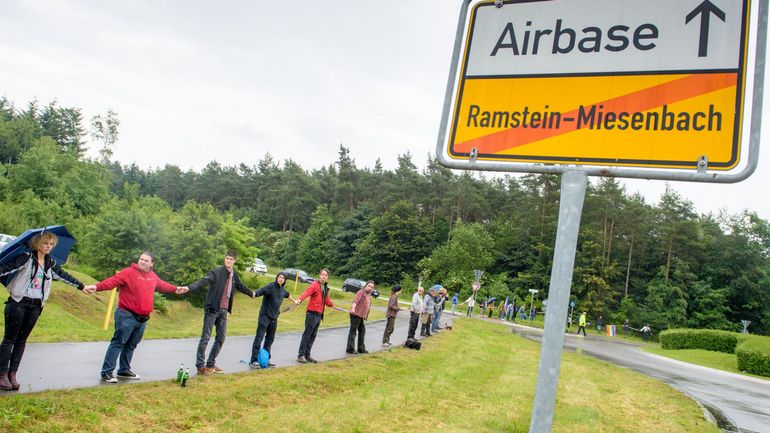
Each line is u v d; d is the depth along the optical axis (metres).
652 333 57.41
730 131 2.77
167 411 6.32
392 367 11.72
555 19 3.28
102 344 10.23
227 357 10.52
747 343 22.22
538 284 63.53
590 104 3.10
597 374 14.69
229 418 6.56
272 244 94.44
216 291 8.59
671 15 3.01
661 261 66.88
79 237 45.03
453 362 13.89
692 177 2.79
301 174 101.12
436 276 62.34
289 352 12.16
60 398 5.91
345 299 43.94
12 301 5.93
